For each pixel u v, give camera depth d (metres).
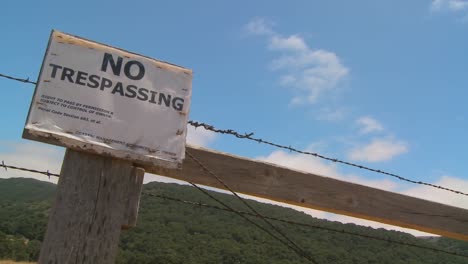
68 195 2.71
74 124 2.75
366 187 4.20
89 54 2.89
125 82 2.93
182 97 3.05
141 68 2.99
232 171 3.69
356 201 4.12
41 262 2.57
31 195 84.94
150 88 2.98
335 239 45.69
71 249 2.62
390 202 4.27
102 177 2.79
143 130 2.90
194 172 3.54
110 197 2.78
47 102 2.73
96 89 2.85
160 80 3.02
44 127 2.69
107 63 2.91
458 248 39.00
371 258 41.16
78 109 2.78
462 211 4.57
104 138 2.80
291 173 3.90
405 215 4.32
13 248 45.66
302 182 3.92
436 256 37.75
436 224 4.46
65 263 2.59
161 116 2.96
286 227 44.03
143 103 2.94
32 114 2.68
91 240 2.68
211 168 3.62
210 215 61.44
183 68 3.10
